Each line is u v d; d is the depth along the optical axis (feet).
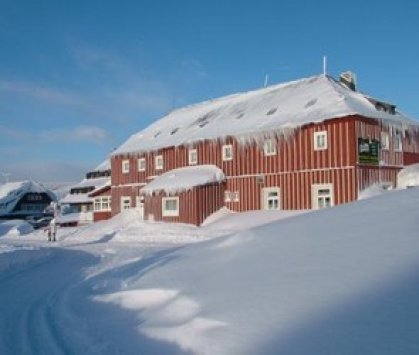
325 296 18.12
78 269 47.29
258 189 103.86
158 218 112.78
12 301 31.32
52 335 21.58
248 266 25.82
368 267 20.06
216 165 112.78
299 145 97.35
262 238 32.30
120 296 27.09
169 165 125.08
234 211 108.27
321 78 113.29
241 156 107.65
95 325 22.53
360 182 90.02
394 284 17.44
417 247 21.02
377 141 95.30
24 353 19.19
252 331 16.72
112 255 59.67
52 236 110.63
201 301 21.67
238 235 35.94
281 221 38.65
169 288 25.54
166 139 130.31
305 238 28.55
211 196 107.34
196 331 18.12
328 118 92.32
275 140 101.04
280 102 112.16
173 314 21.49
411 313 14.82
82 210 216.74
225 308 19.70
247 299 20.12
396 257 20.39
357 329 14.71
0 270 48.08
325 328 15.39
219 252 32.53
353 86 115.65
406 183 94.38
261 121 106.63
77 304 28.30
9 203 243.81
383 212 30.27
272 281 21.71
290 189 98.37
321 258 23.30
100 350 18.43
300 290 19.51
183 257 34.86
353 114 90.02
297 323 16.35
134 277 32.76
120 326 21.66
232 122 115.75
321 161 93.86
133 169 136.77
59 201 243.60
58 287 36.52
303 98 106.93
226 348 15.87
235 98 136.98
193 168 116.67
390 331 14.06
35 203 251.60
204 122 127.24
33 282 40.06
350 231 27.25
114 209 142.20
